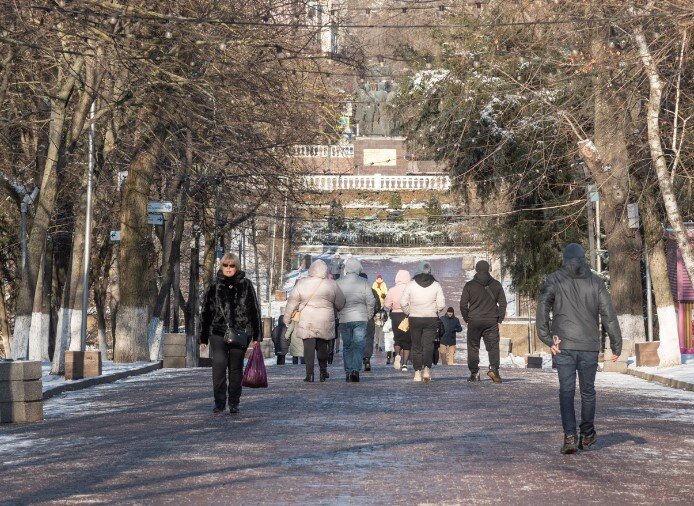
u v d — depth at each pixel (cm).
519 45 7000
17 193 6556
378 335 9031
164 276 6719
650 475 2064
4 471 2158
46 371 5206
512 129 7406
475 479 1992
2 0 4150
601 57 5141
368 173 19800
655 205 6128
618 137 6038
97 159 5844
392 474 2047
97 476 2059
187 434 2683
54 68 5956
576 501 1775
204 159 5847
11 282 8756
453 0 7975
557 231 8419
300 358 7762
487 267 4484
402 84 8438
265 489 1889
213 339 3155
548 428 2780
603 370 5762
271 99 5453
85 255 5172
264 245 15038
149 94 5103
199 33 4712
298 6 5528
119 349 6034
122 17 4019
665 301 5503
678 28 4600
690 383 4312
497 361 4466
